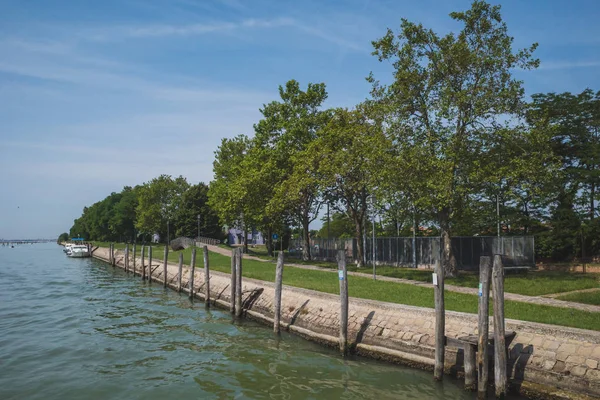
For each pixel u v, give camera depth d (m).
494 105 23.16
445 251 24.88
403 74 24.44
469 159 23.23
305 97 41.53
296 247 49.53
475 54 23.58
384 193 24.09
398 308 15.23
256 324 20.88
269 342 17.39
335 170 30.41
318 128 41.22
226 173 56.16
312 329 17.52
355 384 12.41
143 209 88.06
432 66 24.41
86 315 23.58
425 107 24.56
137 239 115.94
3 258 88.94
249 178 41.44
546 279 23.16
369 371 13.37
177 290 32.88
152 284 38.72
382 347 14.29
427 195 22.73
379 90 25.83
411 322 14.44
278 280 18.55
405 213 27.38
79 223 179.25
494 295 10.82
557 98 34.16
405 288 20.12
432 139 23.17
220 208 54.25
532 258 29.30
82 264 68.00
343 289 15.09
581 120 33.25
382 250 34.78
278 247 65.12
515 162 22.41
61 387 12.84
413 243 32.03
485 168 22.67
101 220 127.75
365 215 34.41
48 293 32.69
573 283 21.22
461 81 24.41
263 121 44.59
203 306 26.41
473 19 23.94
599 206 33.31
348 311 16.58
